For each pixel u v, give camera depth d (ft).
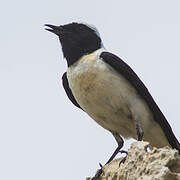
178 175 29.86
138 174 32.12
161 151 31.63
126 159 34.86
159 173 30.09
